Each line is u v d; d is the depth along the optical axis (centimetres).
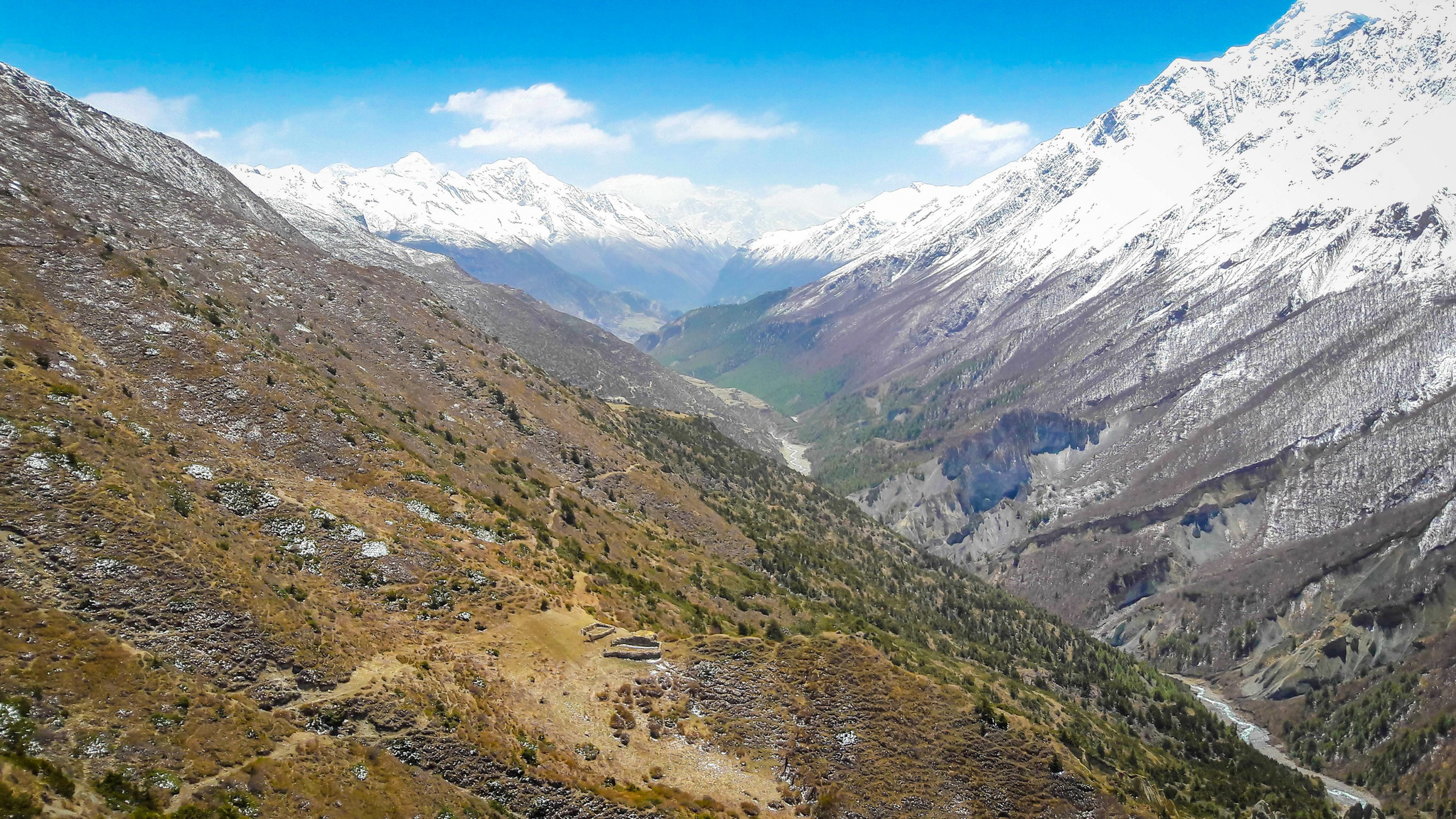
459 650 9006
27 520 7531
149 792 6028
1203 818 12425
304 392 13012
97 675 6631
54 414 8888
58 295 12019
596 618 10550
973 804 9231
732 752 9025
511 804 7369
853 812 8756
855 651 10675
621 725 8812
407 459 12625
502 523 12188
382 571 9706
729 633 12606
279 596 8388
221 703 6938
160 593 7575
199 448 10306
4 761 5669
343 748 7056
